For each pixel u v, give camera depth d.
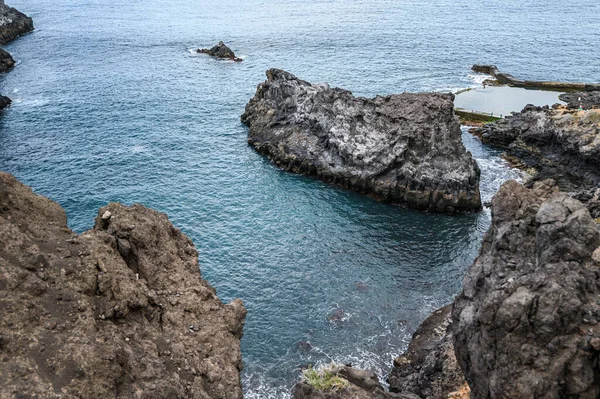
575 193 58.75
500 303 26.09
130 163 81.44
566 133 77.88
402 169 71.19
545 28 180.00
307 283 55.78
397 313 51.62
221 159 84.62
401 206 72.25
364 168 74.06
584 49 151.12
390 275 57.22
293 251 61.12
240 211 69.44
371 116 75.56
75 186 73.62
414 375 42.19
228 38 169.12
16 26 170.12
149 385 21.31
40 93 113.56
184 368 23.66
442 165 70.31
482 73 130.62
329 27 186.62
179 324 26.52
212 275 56.50
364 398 29.86
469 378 29.14
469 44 158.75
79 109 104.12
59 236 25.62
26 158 81.69
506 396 25.05
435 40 164.50
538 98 111.81
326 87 84.06
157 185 75.12
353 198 73.94
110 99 110.25
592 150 72.94
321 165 78.44
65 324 21.39
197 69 133.88
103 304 23.47
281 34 174.62
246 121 98.75
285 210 70.12
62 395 18.89
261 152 86.88
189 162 82.88
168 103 108.75
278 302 52.97
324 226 66.62
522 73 129.50
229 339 27.17
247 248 61.44
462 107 106.31
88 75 127.31
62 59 142.25
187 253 31.62
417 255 60.94
